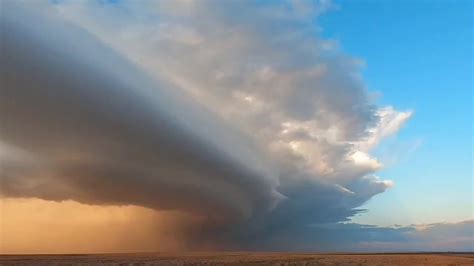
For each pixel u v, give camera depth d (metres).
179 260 89.44
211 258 104.19
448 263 78.69
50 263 75.38
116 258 108.31
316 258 105.94
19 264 72.50
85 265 70.44
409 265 72.44
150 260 90.75
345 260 91.25
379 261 87.06
